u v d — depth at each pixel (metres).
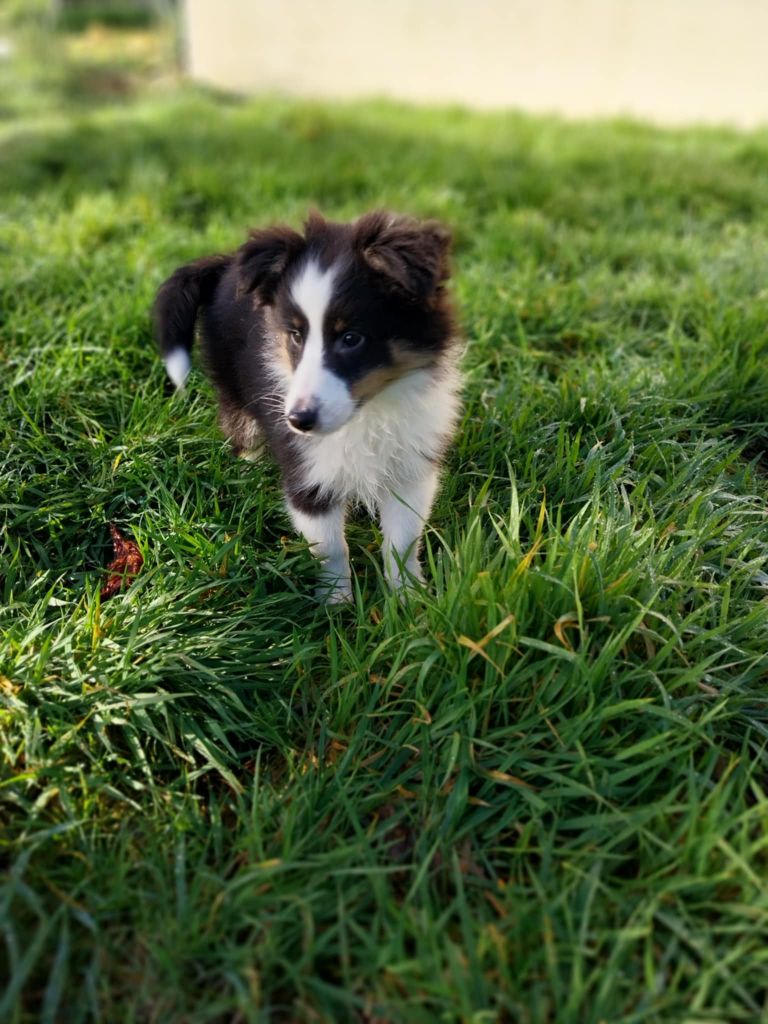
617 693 0.44
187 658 0.46
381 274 0.48
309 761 0.45
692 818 0.38
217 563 0.53
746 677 0.46
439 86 2.11
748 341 0.74
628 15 1.84
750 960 0.35
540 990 0.34
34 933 0.37
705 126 1.71
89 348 0.71
